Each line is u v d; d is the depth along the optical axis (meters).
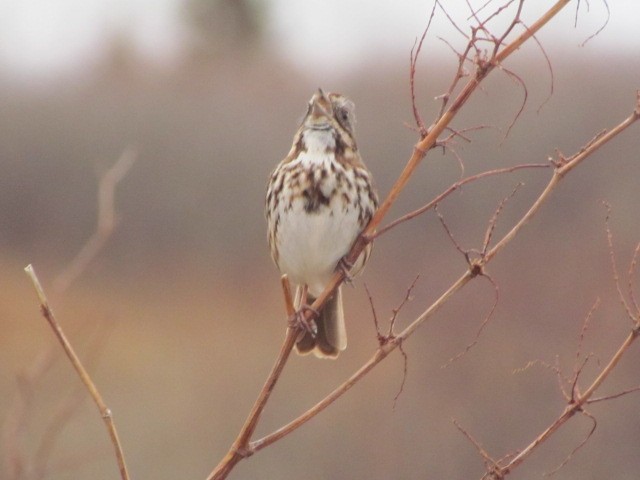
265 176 23.30
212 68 28.80
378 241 18.81
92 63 27.02
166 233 23.20
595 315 15.27
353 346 16.41
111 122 24.33
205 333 18.92
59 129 24.48
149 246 22.95
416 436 14.31
